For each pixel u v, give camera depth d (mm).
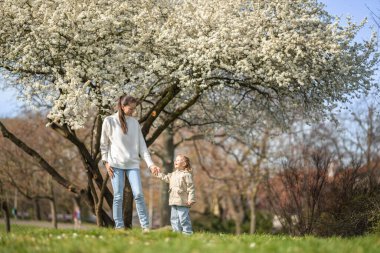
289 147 32188
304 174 17781
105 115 15000
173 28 14570
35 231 8398
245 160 35375
